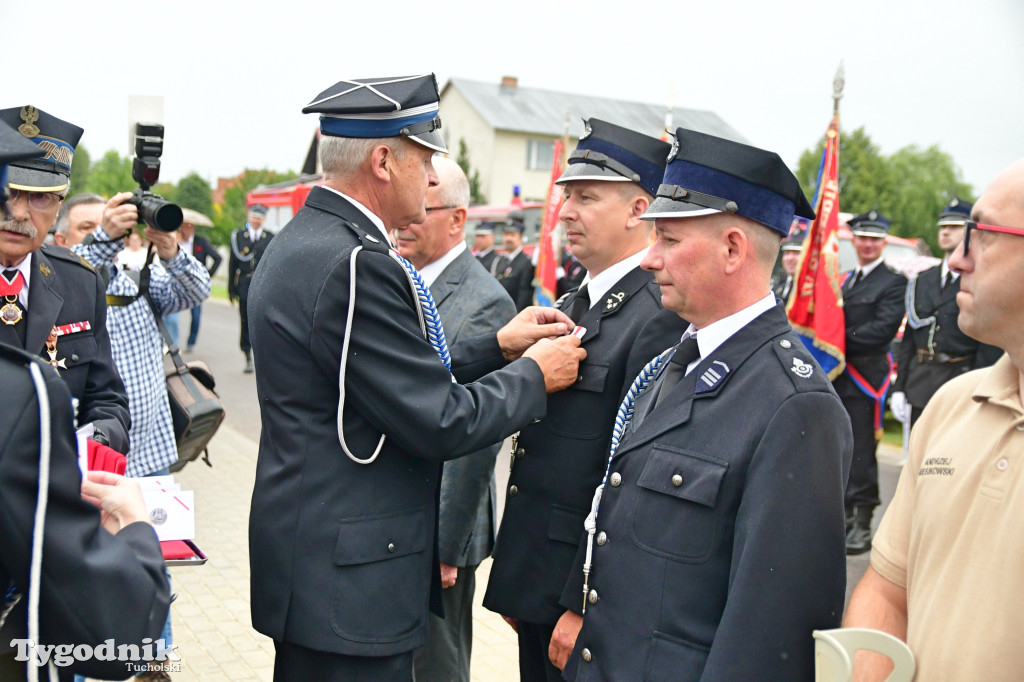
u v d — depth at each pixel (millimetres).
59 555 1353
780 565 1562
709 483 1681
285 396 2066
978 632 1366
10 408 1335
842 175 37406
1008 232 1387
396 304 2031
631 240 2443
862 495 5598
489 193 36500
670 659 1670
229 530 5332
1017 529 1352
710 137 1809
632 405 2066
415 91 2170
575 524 2318
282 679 2176
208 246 13648
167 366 3680
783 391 1666
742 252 1797
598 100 40469
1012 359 1441
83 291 2928
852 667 1501
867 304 5867
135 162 3443
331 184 2223
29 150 1429
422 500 2162
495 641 3996
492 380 2152
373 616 2035
